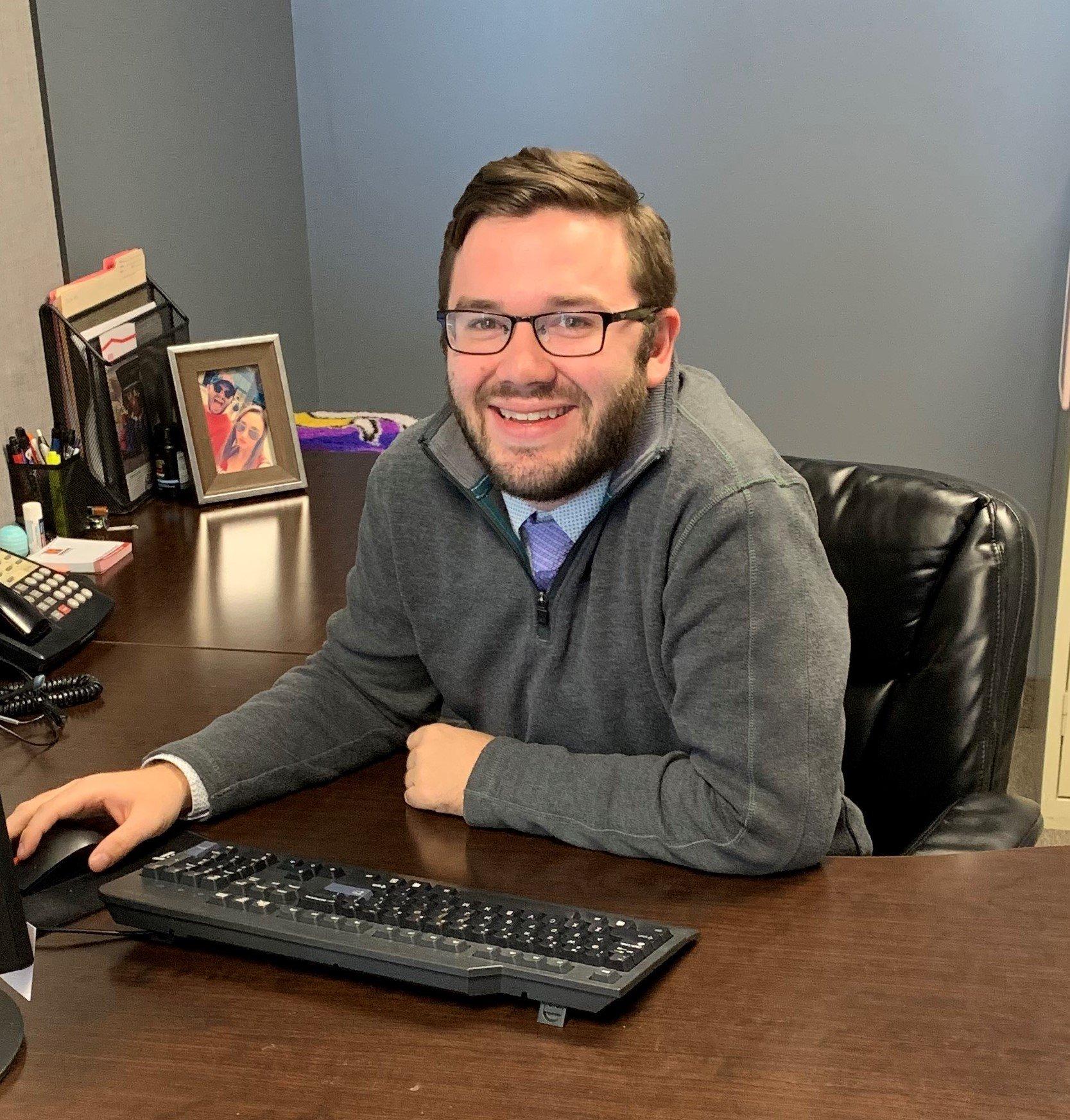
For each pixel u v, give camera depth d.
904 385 3.14
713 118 3.07
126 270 2.17
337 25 3.16
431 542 1.31
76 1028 0.92
